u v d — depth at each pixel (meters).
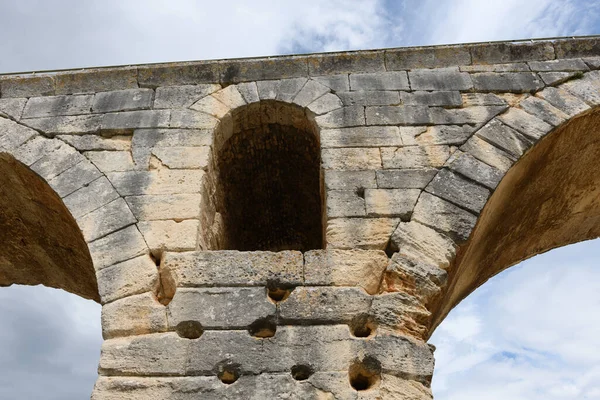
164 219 8.78
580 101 10.01
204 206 9.29
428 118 9.80
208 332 7.61
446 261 8.34
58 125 10.01
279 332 7.58
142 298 7.99
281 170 11.71
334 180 9.07
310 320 7.68
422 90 10.18
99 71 10.61
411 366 7.36
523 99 10.08
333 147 9.47
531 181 10.37
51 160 9.58
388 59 10.58
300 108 10.12
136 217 8.80
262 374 7.25
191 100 10.24
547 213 11.35
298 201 12.48
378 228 8.56
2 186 10.34
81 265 11.52
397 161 9.27
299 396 7.07
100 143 9.76
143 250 8.45
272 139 10.93
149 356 7.45
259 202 12.38
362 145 9.48
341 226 8.59
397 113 9.88
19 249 11.60
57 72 10.66
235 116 10.23
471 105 9.98
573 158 10.62
